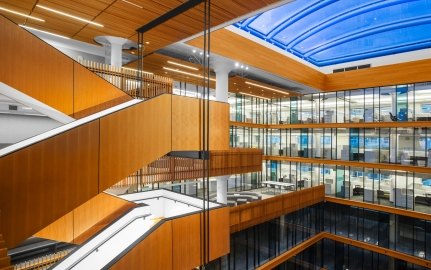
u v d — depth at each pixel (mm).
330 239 22828
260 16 17641
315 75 22172
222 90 16406
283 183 25203
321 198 22641
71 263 5988
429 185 21062
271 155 27844
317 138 26219
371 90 22281
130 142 7199
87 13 8781
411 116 20625
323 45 22172
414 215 18531
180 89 20906
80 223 8234
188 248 7625
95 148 6492
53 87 7359
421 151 20484
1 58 6469
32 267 9336
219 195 17188
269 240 18641
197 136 9117
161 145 7996
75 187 6105
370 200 21641
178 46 12539
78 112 7844
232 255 15875
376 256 20547
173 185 20047
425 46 18984
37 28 10320
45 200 5652
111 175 6766
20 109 12672
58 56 7465
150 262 6699
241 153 16062
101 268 5770
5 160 5180
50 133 6891
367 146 22719
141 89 10406
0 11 8773
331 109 25203
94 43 12273
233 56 14328
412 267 18812
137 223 7449
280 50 18312
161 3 7836
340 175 25953
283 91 22734
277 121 29156
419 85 19703
